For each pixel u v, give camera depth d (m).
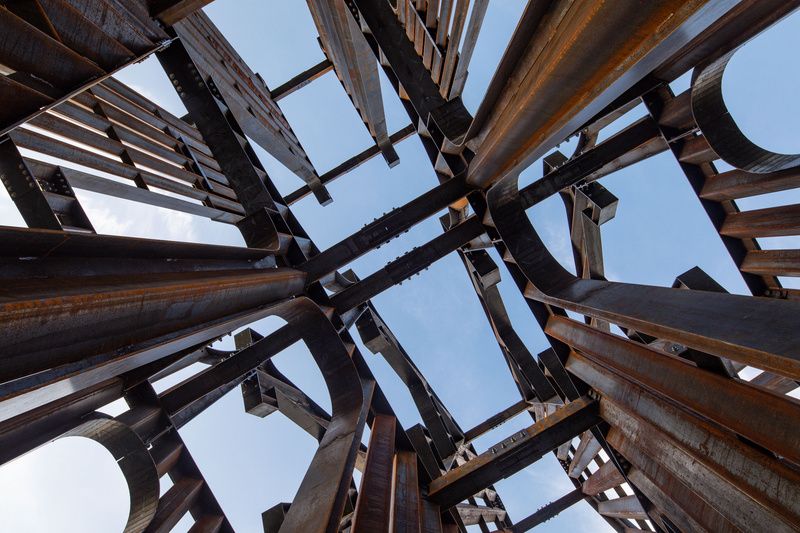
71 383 3.52
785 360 3.89
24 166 5.45
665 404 7.01
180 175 13.16
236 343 11.84
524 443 10.48
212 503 8.30
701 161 11.84
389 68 14.30
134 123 12.57
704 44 8.08
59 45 5.14
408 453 10.73
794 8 6.25
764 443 4.96
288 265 10.98
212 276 5.89
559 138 6.70
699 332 5.00
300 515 5.57
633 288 7.36
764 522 5.17
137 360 4.33
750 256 12.96
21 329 2.89
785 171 9.86
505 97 8.31
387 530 6.51
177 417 9.52
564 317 11.05
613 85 4.96
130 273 4.76
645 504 10.67
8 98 4.86
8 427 5.32
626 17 4.16
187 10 8.72
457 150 11.57
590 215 12.73
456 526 10.10
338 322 11.51
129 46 7.18
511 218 10.74
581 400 10.76
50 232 3.67
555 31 5.66
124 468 7.04
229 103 16.17
